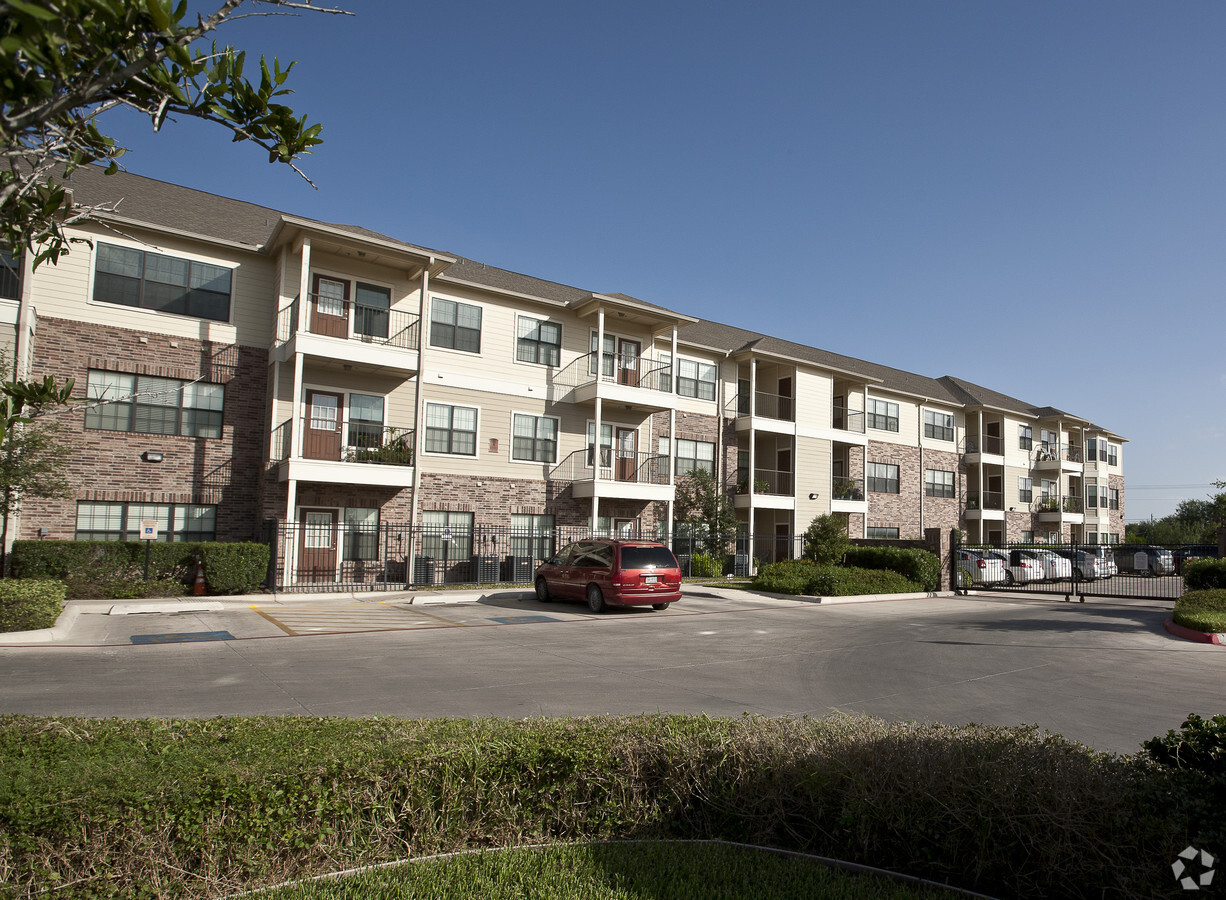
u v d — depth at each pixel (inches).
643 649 456.1
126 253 723.4
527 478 941.2
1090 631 578.9
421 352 812.6
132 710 277.9
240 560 683.4
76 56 88.1
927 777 155.5
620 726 196.1
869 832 158.4
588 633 524.1
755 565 1133.1
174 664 376.2
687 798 174.7
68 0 80.4
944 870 150.7
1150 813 135.6
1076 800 140.0
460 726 200.4
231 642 452.4
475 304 923.4
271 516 749.3
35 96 84.7
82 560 630.5
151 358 725.9
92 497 685.9
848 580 831.7
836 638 522.9
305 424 789.2
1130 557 1362.0
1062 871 138.7
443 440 881.5
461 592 753.0
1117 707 316.5
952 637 535.8
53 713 269.9
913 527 1473.9
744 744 178.4
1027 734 177.6
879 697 332.2
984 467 1680.6
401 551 826.2
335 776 153.0
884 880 147.8
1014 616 689.0
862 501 1306.6
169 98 98.7
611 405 1018.1
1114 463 2070.6
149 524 657.6
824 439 1269.7
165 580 666.2
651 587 648.4
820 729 191.6
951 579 966.4
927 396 1539.1
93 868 129.6
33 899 124.4
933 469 1541.6
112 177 819.4
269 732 189.9
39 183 131.2
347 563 792.9
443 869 146.1
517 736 184.1
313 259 804.0
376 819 156.0
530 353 964.6
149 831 134.0
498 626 548.7
